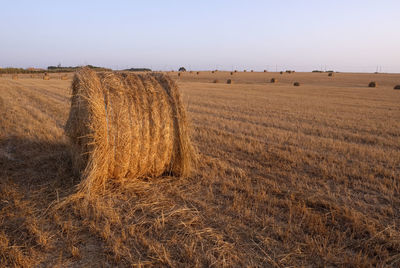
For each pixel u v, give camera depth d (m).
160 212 4.33
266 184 5.48
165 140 5.45
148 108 5.25
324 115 14.29
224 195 4.95
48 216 4.14
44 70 76.38
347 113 15.05
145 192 4.99
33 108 13.42
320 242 3.62
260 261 3.30
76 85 5.54
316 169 6.38
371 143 8.98
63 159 6.54
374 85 39.56
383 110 16.31
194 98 21.33
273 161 6.91
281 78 62.75
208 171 6.09
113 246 3.42
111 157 4.97
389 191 5.18
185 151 5.66
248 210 4.35
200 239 3.62
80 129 5.29
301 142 8.84
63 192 4.88
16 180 5.32
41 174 5.64
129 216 4.16
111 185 5.13
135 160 5.23
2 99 16.53
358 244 3.60
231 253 3.40
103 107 4.80
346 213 4.32
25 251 3.36
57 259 3.24
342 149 8.08
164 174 5.92
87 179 4.71
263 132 10.19
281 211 4.41
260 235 3.74
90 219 4.07
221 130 10.26
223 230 3.86
